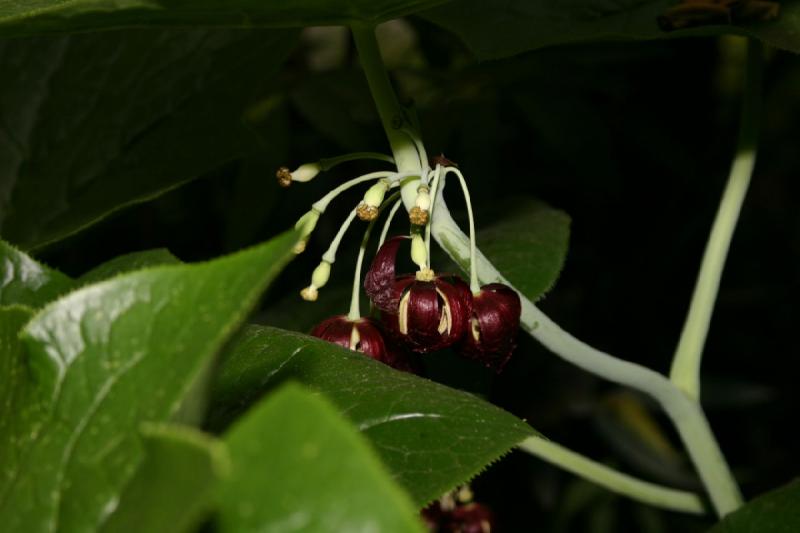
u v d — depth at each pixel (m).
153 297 0.44
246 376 0.57
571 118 0.93
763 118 1.31
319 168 0.61
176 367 0.43
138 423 0.43
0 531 0.43
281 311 0.79
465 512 0.70
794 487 0.66
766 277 1.23
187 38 0.79
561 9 0.68
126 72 0.79
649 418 1.08
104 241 1.07
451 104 0.90
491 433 0.54
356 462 0.31
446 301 0.59
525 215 0.77
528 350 0.98
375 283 0.59
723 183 1.07
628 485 0.72
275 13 0.57
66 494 0.43
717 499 0.69
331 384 0.56
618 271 1.09
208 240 1.10
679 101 1.05
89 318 0.44
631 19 0.68
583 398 1.04
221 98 0.79
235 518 0.31
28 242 0.78
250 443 0.32
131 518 0.35
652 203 1.08
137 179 0.79
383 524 0.31
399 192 0.62
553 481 1.09
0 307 0.45
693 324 0.69
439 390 0.56
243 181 0.93
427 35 1.04
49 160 0.79
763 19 0.67
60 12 0.55
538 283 0.71
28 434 0.44
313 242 1.01
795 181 1.29
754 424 1.22
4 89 0.79
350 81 0.95
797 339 1.20
